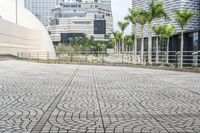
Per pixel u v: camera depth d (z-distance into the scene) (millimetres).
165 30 57344
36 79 15375
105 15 170875
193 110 7660
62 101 8781
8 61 42094
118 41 82562
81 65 35281
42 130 5625
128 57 38344
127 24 66375
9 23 58844
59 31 157500
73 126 5934
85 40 121438
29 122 6223
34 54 60188
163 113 7250
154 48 74188
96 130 5660
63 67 28969
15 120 6379
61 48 97812
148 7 40656
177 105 8336
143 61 35250
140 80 15562
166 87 12531
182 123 6258
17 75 17766
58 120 6414
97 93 10508
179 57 29203
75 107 7875
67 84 13250
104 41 129625
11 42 60062
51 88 11773
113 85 13055
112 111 7406
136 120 6488
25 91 10812
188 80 15852
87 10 160125
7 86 12211
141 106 8125
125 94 10344
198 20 67375
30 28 72375
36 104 8258
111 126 5953
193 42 45031
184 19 39969
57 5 172875
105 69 26469
